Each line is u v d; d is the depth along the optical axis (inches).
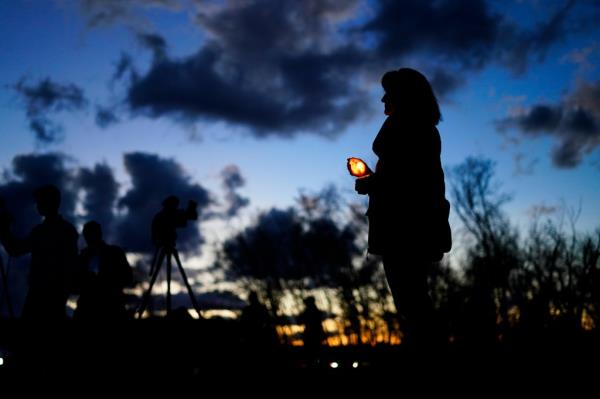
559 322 474.9
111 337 201.5
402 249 131.6
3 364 198.4
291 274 784.3
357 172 140.6
